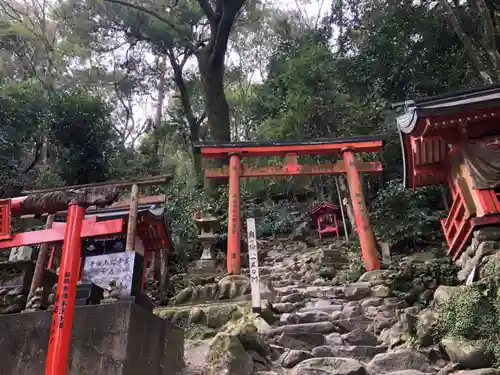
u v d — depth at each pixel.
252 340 5.80
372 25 21.70
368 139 12.70
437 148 9.21
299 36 25.19
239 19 28.94
